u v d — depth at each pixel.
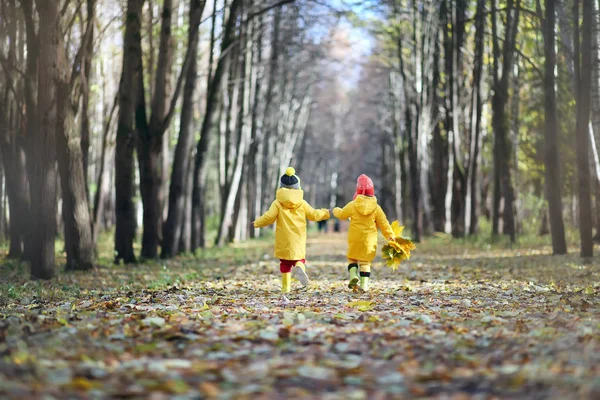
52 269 14.68
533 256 20.59
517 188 33.12
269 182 53.12
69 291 11.95
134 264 19.38
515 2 21.44
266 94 41.75
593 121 18.38
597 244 24.77
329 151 86.88
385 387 4.77
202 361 5.64
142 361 5.55
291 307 9.45
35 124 15.11
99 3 21.00
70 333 6.67
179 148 22.64
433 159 43.19
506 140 27.42
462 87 37.41
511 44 25.12
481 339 6.53
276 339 6.56
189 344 6.41
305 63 45.12
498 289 12.24
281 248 11.80
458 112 37.22
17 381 4.69
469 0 30.16
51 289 12.23
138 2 19.20
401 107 49.12
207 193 55.16
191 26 21.33
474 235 31.31
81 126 21.16
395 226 12.28
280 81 45.09
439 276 15.52
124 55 19.31
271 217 11.85
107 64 30.81
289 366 5.38
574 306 9.15
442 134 40.81
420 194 36.53
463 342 6.34
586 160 17.91
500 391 4.53
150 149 20.91
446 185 39.88
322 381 4.96
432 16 35.41
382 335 6.85
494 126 27.23
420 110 35.81
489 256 22.53
